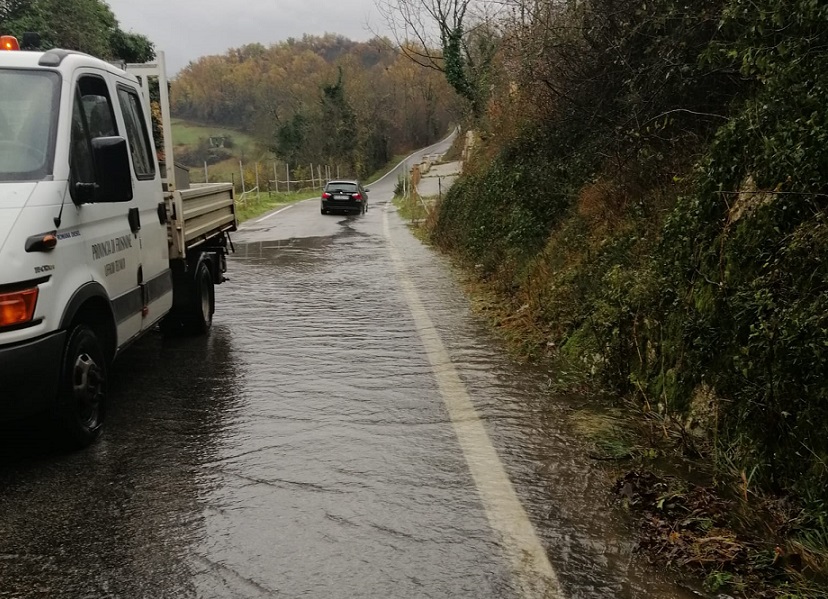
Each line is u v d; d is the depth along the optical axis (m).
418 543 3.45
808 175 4.30
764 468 3.78
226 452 4.58
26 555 3.38
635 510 3.77
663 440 4.65
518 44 12.32
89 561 3.32
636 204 7.66
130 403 5.57
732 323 4.46
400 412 5.30
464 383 6.03
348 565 3.26
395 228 23.28
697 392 4.78
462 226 15.27
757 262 4.50
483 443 4.70
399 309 9.34
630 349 5.71
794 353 3.71
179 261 7.31
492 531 3.56
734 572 3.15
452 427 4.99
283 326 8.34
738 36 6.04
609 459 4.43
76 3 21.25
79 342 4.64
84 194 4.69
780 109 4.91
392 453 4.53
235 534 3.54
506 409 5.36
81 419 4.64
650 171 8.01
